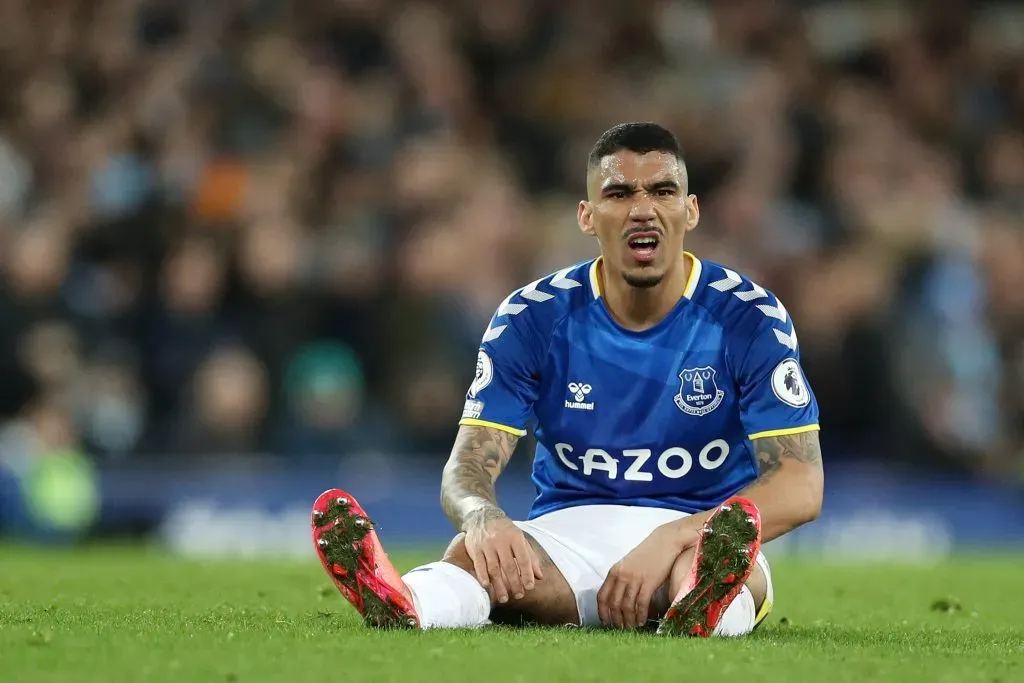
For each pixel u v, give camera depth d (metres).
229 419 45.94
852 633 16.47
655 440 16.69
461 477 16.39
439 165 53.75
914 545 44.06
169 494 42.56
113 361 47.44
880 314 50.34
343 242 51.59
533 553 15.46
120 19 58.59
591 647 13.29
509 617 15.87
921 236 52.94
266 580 24.50
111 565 29.34
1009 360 53.56
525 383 17.02
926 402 49.56
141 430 46.75
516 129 59.16
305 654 12.70
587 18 60.97
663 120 57.62
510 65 60.34
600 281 17.02
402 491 43.09
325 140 54.41
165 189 51.06
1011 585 26.30
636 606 15.14
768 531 15.77
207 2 57.72
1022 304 54.38
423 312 49.09
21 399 47.72
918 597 23.17
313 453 46.88
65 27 58.94
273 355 48.47
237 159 53.09
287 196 52.03
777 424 16.30
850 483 44.41
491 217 52.16
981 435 50.50
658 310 16.72
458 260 49.88
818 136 58.00
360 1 57.94
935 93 62.66
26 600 18.97
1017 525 44.88
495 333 17.08
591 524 16.25
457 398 48.28
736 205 54.47
